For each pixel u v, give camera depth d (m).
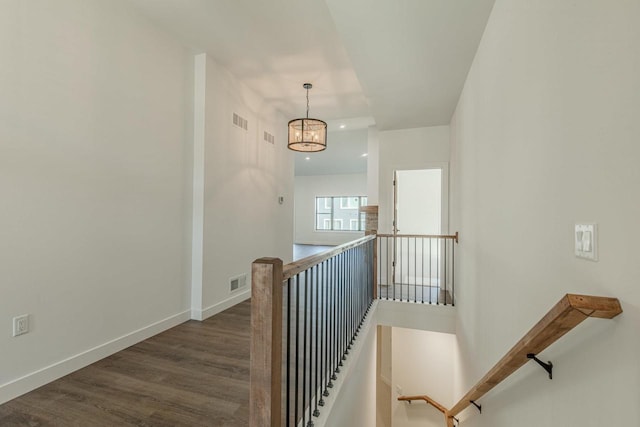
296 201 12.48
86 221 2.39
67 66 2.25
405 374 5.37
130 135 2.73
